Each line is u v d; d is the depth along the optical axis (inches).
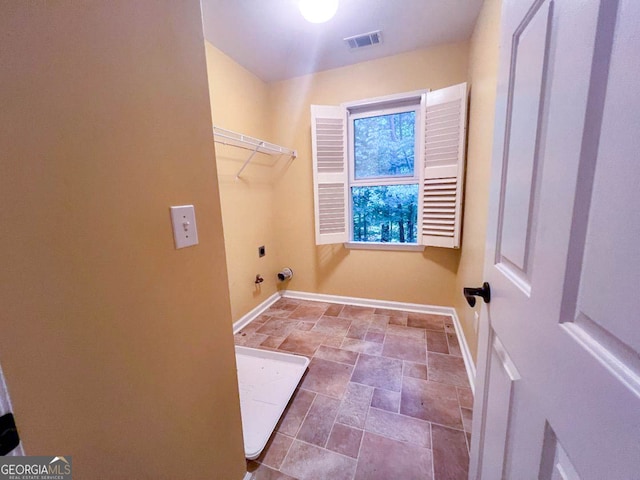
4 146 14.7
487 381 30.7
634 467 10.9
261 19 65.4
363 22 68.2
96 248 19.8
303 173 103.7
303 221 107.2
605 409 12.4
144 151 23.4
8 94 14.8
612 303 12.1
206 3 59.2
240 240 90.4
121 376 22.0
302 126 100.3
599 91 13.1
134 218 22.7
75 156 18.3
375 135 95.9
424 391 58.9
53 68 16.8
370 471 42.3
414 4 62.0
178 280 27.5
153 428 25.2
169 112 25.7
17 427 15.8
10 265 15.2
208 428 32.5
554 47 17.6
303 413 53.7
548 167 17.6
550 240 17.2
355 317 95.3
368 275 102.7
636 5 11.1
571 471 15.2
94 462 20.3
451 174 79.5
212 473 33.4
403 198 95.7
